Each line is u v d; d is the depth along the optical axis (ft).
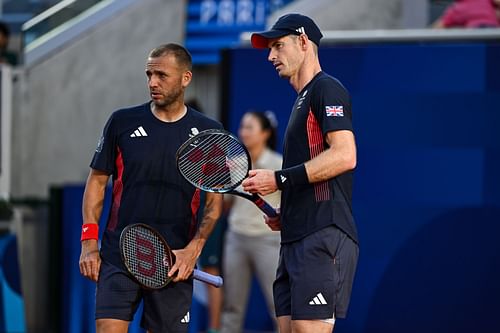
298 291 64.23
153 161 69.10
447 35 107.86
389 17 133.90
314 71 66.49
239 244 102.99
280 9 145.48
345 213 64.75
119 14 139.44
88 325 119.34
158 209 69.26
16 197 133.28
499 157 105.81
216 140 65.72
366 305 107.45
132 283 68.95
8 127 121.80
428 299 106.52
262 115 102.06
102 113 137.69
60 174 136.98
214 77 143.84
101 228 115.34
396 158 107.34
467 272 106.01
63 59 138.31
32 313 126.62
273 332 110.73
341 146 62.69
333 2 134.72
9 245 116.47
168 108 69.26
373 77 108.06
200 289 113.39
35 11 143.54
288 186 63.05
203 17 150.71
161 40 138.62
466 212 106.11
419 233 106.73
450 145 106.52
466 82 106.42
